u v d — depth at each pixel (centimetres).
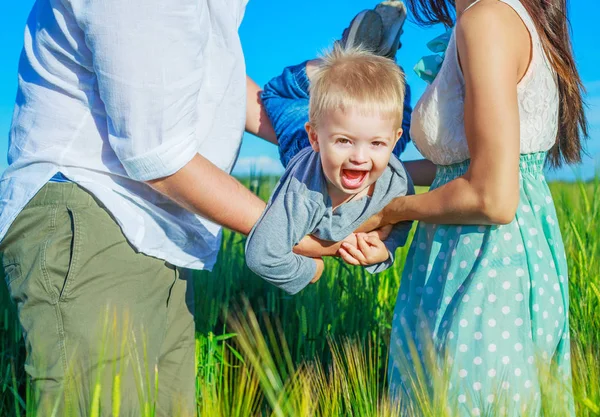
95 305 205
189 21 196
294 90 290
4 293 324
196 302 332
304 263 230
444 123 220
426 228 237
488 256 213
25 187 207
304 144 275
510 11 207
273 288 350
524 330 212
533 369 211
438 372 208
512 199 202
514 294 212
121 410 207
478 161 204
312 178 226
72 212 204
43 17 211
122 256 211
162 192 210
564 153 251
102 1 189
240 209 218
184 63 196
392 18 277
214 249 244
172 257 226
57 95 209
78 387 197
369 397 226
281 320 343
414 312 234
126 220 210
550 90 220
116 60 190
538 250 218
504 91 200
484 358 207
